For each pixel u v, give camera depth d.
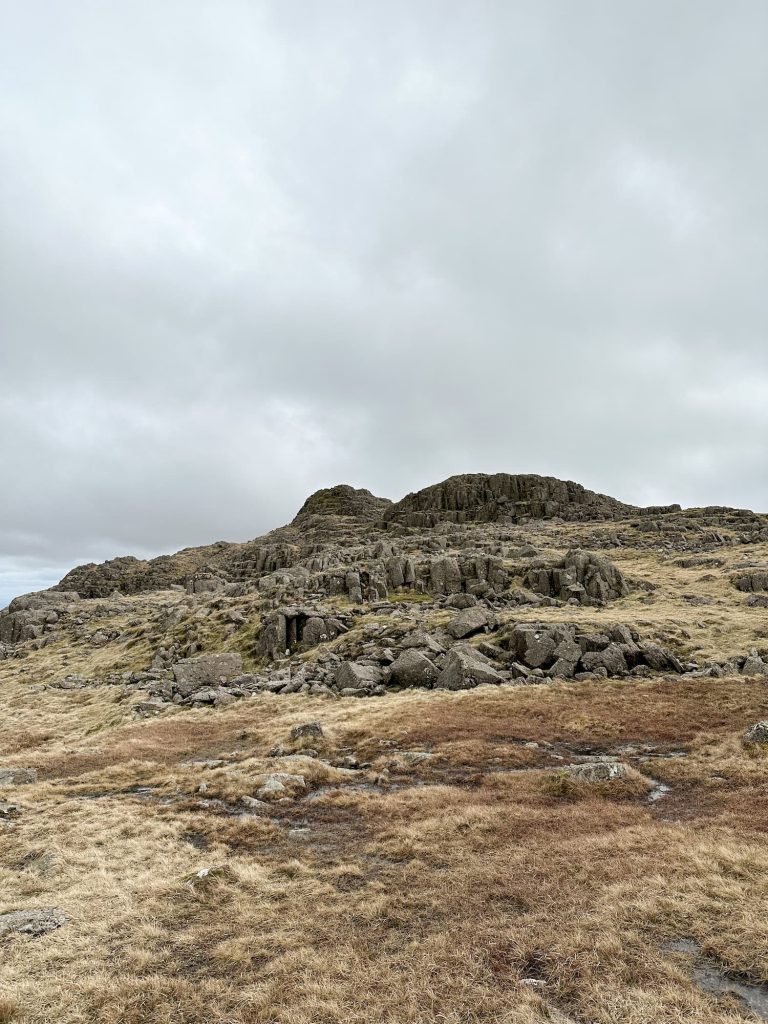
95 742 40.91
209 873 16.20
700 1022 8.70
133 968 11.60
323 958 11.51
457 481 196.25
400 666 54.03
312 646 69.06
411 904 13.98
